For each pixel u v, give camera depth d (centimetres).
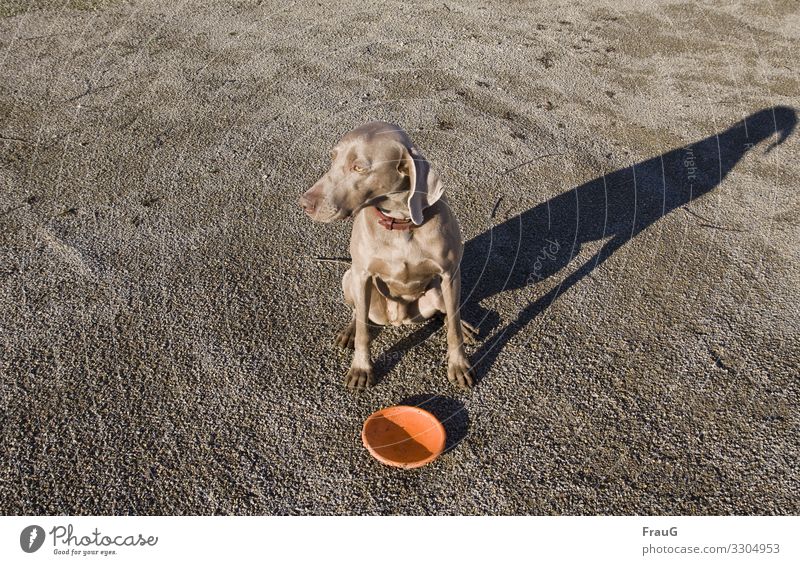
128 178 253
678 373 178
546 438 161
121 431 161
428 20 384
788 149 276
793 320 195
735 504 147
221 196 245
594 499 148
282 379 175
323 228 230
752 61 346
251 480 152
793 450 158
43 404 167
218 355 181
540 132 285
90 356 180
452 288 166
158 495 148
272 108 298
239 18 382
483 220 236
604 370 179
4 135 275
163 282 206
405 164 146
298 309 197
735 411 167
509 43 359
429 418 159
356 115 293
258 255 218
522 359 182
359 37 362
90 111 293
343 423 165
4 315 192
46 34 359
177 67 329
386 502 148
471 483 152
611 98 311
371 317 182
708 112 301
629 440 161
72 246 219
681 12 402
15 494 147
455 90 313
